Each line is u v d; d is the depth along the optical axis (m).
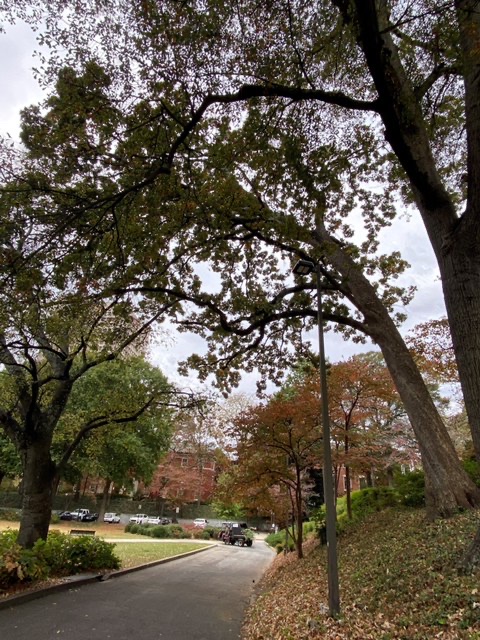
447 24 7.05
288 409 14.42
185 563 18.69
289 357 15.42
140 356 16.33
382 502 15.53
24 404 11.62
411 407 10.39
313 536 20.34
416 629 5.08
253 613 9.02
